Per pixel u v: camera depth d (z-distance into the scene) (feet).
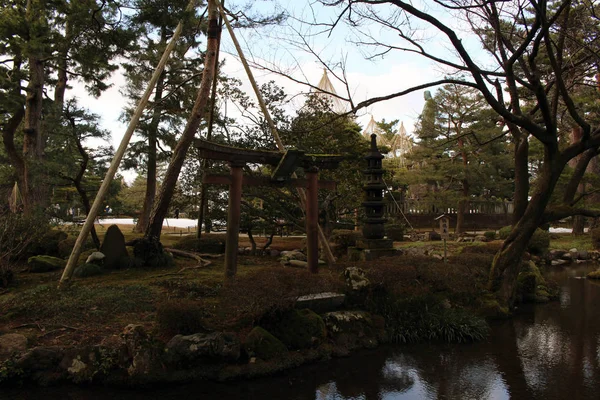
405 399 16.33
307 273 22.34
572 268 51.44
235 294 19.13
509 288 28.96
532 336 24.22
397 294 24.32
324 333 20.79
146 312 21.24
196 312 18.62
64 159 52.75
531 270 35.65
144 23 37.35
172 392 16.02
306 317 20.51
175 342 17.03
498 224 101.91
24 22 42.01
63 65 51.31
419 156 92.02
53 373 16.28
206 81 35.50
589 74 35.06
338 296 22.94
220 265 36.22
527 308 30.71
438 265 27.53
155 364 16.43
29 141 51.16
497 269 28.89
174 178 35.12
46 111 53.31
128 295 23.15
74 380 16.16
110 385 16.12
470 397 16.53
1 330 17.89
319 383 17.58
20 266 33.37
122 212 80.84
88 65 44.96
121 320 19.92
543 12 22.18
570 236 78.43
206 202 46.44
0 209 34.04
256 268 34.65
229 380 17.17
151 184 70.79
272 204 42.60
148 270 32.24
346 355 20.65
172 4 34.04
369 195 36.14
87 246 40.57
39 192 47.42
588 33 28.09
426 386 17.53
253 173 41.50
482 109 84.74
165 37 65.26
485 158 87.97
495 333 24.76
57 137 52.95
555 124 25.77
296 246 49.65
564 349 22.07
